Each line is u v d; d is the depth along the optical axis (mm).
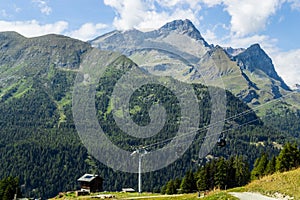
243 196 46031
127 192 93688
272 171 108000
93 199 71562
